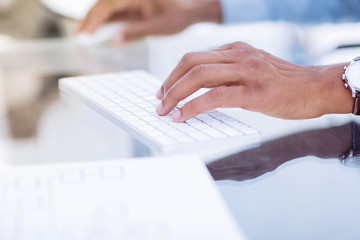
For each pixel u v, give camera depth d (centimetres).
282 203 57
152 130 78
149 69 120
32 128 83
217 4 166
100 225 50
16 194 56
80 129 83
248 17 168
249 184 62
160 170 61
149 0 161
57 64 127
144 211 53
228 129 79
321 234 51
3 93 104
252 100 84
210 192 57
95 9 159
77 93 102
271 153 72
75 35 160
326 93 88
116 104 93
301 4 168
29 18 186
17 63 129
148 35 157
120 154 71
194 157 65
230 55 89
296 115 87
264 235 51
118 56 135
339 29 163
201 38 151
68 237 49
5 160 70
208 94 83
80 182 58
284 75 89
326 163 69
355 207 56
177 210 53
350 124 85
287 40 147
